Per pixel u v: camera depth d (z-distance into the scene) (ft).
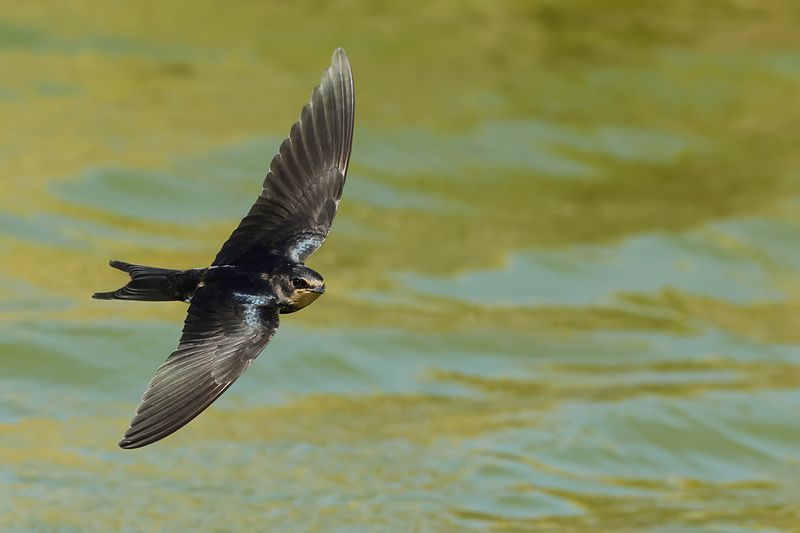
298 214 27.12
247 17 74.18
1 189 58.90
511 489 43.93
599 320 56.34
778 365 53.83
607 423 48.39
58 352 49.67
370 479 44.01
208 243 57.47
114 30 71.87
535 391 50.85
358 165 65.51
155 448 45.01
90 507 41.32
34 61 68.64
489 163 66.74
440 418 48.24
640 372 52.75
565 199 65.41
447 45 74.33
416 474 44.39
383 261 59.16
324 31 73.61
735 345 55.42
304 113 27.58
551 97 71.56
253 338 25.03
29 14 72.08
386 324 54.13
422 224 62.28
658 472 46.37
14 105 65.05
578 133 69.36
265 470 44.09
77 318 51.62
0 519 40.29
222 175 61.82
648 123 70.85
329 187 27.22
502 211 63.93
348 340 52.70
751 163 69.00
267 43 72.23
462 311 55.93
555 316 56.34
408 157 66.33
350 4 76.79
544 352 53.72
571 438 47.37
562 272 59.47
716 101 72.59
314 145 27.43
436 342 53.42
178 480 43.21
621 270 60.13
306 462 44.73
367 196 63.82
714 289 59.47
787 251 62.28
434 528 41.29
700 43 77.25
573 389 51.13
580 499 43.80
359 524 41.29
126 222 58.29
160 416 23.56
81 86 67.10
